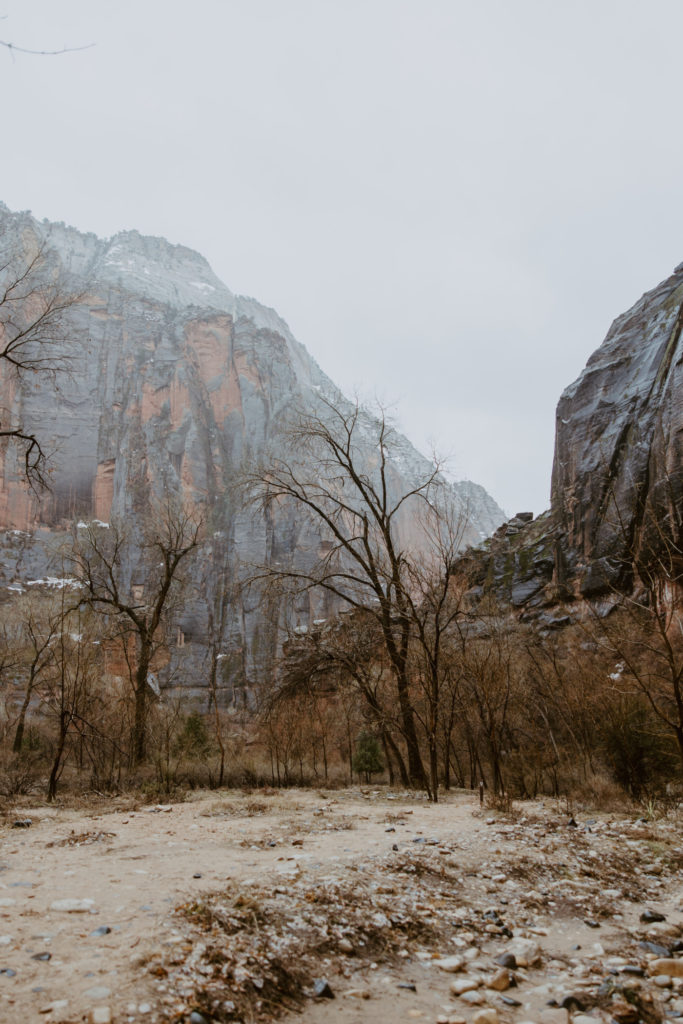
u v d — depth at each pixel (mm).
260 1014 3443
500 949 4844
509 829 9555
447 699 18062
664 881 7113
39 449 19469
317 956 4312
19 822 10062
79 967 3678
